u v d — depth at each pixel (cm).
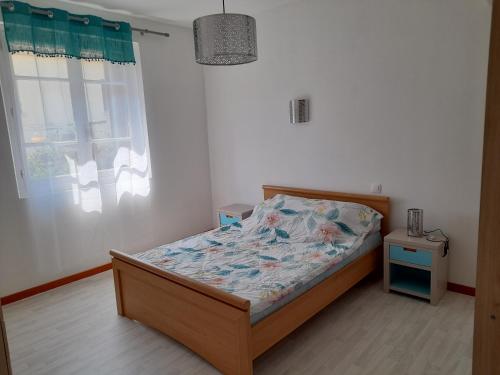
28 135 318
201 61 267
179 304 236
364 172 345
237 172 454
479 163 281
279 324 220
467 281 300
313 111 369
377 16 315
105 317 292
